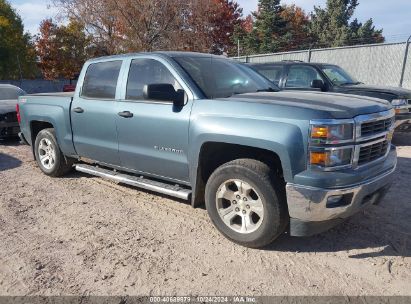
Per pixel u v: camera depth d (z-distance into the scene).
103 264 3.64
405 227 4.32
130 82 4.85
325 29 50.38
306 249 3.88
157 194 5.50
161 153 4.48
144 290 3.24
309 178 3.36
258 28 44.12
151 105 4.52
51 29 37.47
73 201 5.31
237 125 3.73
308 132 3.38
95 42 29.70
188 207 5.00
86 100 5.41
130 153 4.84
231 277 3.41
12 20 42.16
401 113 8.80
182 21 27.94
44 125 6.66
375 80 17.30
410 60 16.08
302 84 9.34
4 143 9.85
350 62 17.94
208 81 4.43
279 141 3.46
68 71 37.25
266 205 3.63
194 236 4.20
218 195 4.00
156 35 27.70
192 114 4.09
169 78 4.44
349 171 3.46
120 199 5.35
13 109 9.62
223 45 38.28
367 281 3.32
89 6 28.58
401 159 7.47
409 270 3.48
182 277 3.42
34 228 4.45
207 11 29.75
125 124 4.80
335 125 3.37
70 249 3.94
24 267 3.60
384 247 3.89
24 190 5.82
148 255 3.80
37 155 6.57
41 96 6.34
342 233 4.20
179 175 4.41
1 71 40.50
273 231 3.66
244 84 4.73
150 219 4.66
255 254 3.79
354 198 3.50
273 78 9.79
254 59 21.09
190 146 4.12
